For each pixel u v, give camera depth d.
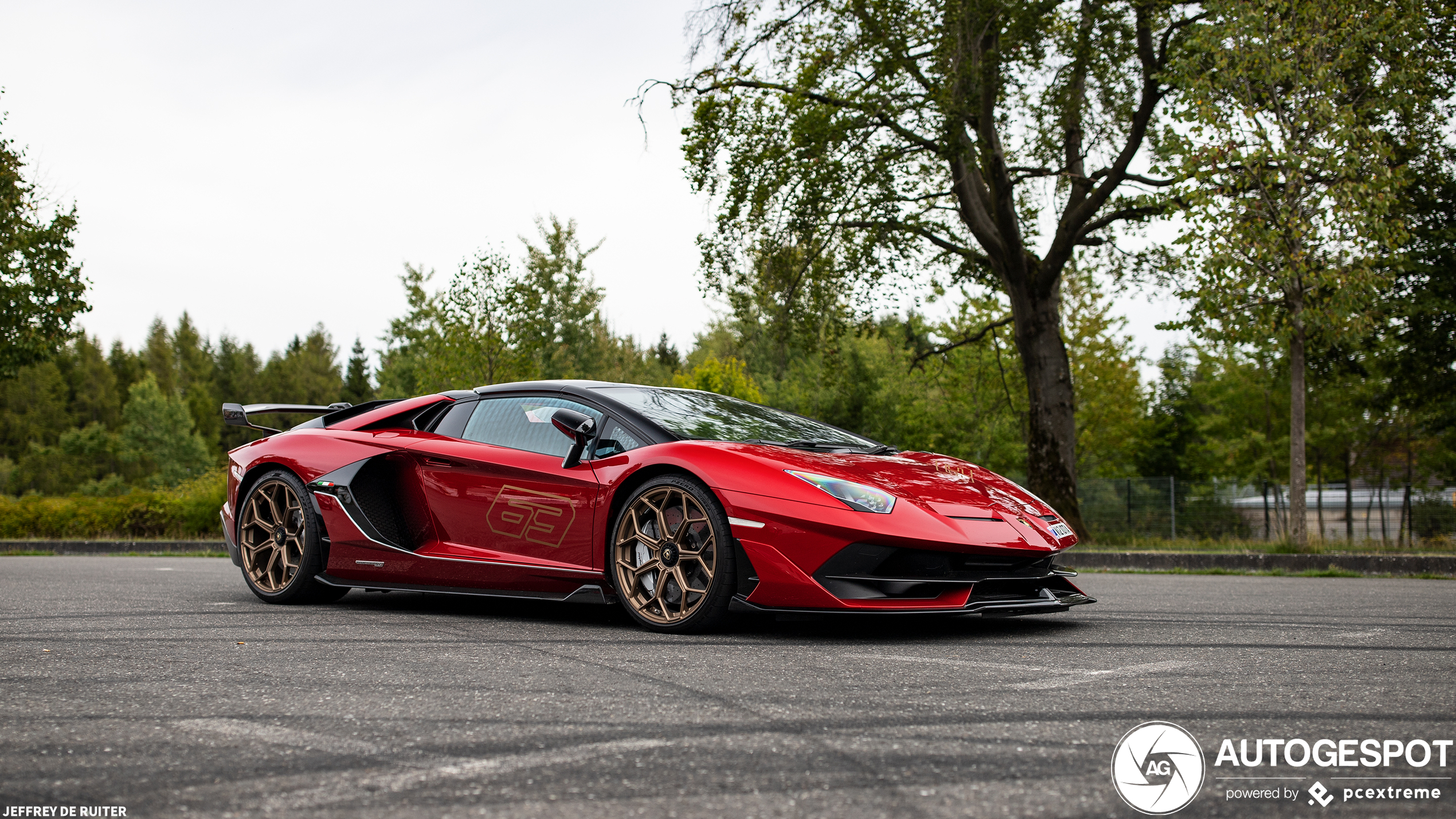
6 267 15.73
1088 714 2.31
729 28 13.38
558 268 25.23
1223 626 4.01
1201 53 10.01
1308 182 9.72
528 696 2.51
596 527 4.03
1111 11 13.07
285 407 5.36
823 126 12.76
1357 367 16.66
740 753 1.95
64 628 3.82
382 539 4.60
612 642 3.51
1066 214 14.53
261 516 4.98
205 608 4.61
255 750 1.98
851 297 15.48
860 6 12.69
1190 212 9.79
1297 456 10.04
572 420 4.06
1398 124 11.39
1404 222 10.34
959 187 14.36
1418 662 3.08
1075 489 14.45
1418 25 10.02
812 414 31.59
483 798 1.67
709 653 3.25
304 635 3.65
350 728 2.17
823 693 2.56
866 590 3.56
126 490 52.16
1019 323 14.74
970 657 3.17
